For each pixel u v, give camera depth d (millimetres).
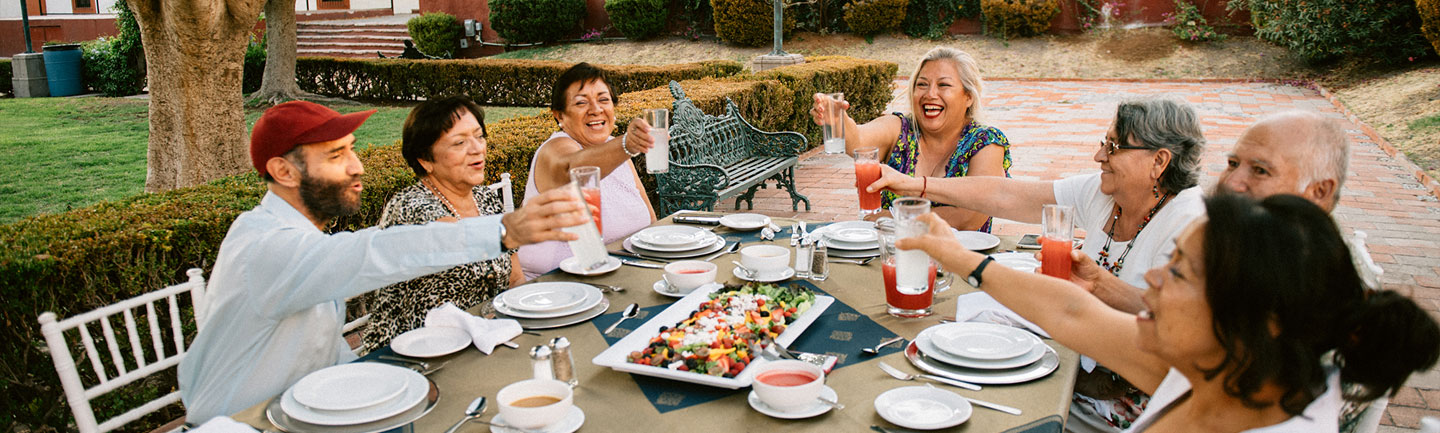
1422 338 1217
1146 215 2633
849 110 10539
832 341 2244
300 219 2199
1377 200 7000
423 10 22609
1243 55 16031
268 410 1885
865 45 19062
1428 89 11148
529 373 2068
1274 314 1215
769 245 2982
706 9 20578
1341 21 14234
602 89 3754
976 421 1784
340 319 2338
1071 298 1777
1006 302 1812
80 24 26734
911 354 2111
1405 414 3447
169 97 6844
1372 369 1251
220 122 6934
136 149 11141
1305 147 2113
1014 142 9828
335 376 1979
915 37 19172
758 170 6254
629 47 20547
